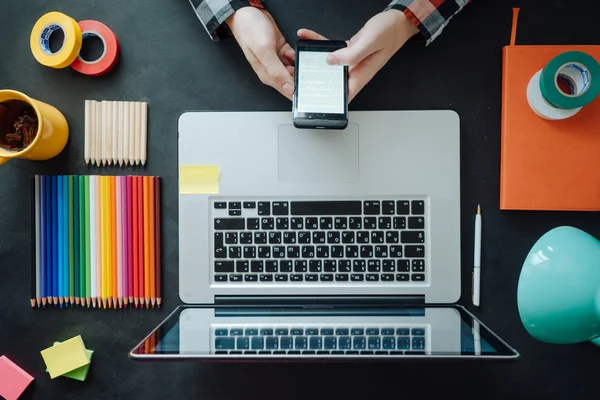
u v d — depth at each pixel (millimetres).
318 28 626
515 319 622
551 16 620
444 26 599
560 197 591
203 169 600
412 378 626
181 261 602
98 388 628
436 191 594
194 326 542
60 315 630
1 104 585
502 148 603
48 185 610
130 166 625
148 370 630
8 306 633
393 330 527
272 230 598
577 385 617
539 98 572
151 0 630
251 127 600
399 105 624
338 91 532
